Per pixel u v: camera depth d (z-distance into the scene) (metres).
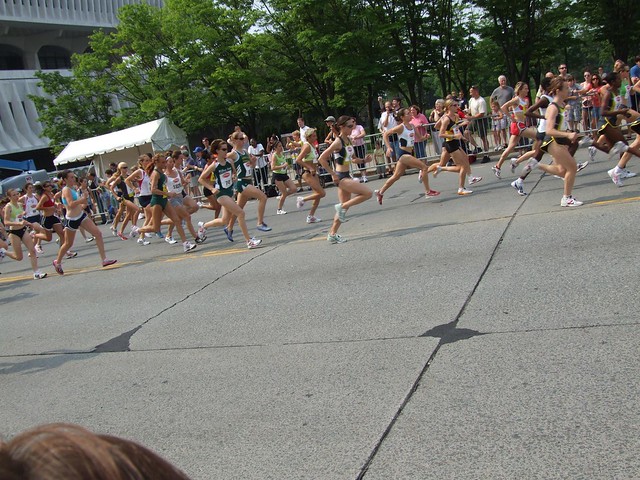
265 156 21.22
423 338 5.40
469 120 16.92
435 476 3.38
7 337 8.13
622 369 4.15
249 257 10.41
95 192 25.02
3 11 52.25
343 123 9.67
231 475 3.79
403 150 12.38
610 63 54.22
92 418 5.04
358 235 10.47
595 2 32.19
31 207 17.72
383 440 3.85
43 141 55.00
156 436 4.51
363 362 5.13
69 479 0.75
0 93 52.59
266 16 33.97
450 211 10.99
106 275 11.43
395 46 33.50
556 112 9.11
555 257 6.95
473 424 3.83
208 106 35.16
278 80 36.31
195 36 34.56
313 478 3.59
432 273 7.29
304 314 6.74
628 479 3.04
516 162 11.89
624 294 5.48
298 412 4.46
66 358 6.78
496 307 5.80
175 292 8.91
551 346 4.73
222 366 5.67
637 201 8.78
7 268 15.59
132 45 36.56
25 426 5.12
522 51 32.88
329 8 31.55
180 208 12.94
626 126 15.29
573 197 9.68
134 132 29.06
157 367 5.96
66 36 61.28
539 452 3.40
